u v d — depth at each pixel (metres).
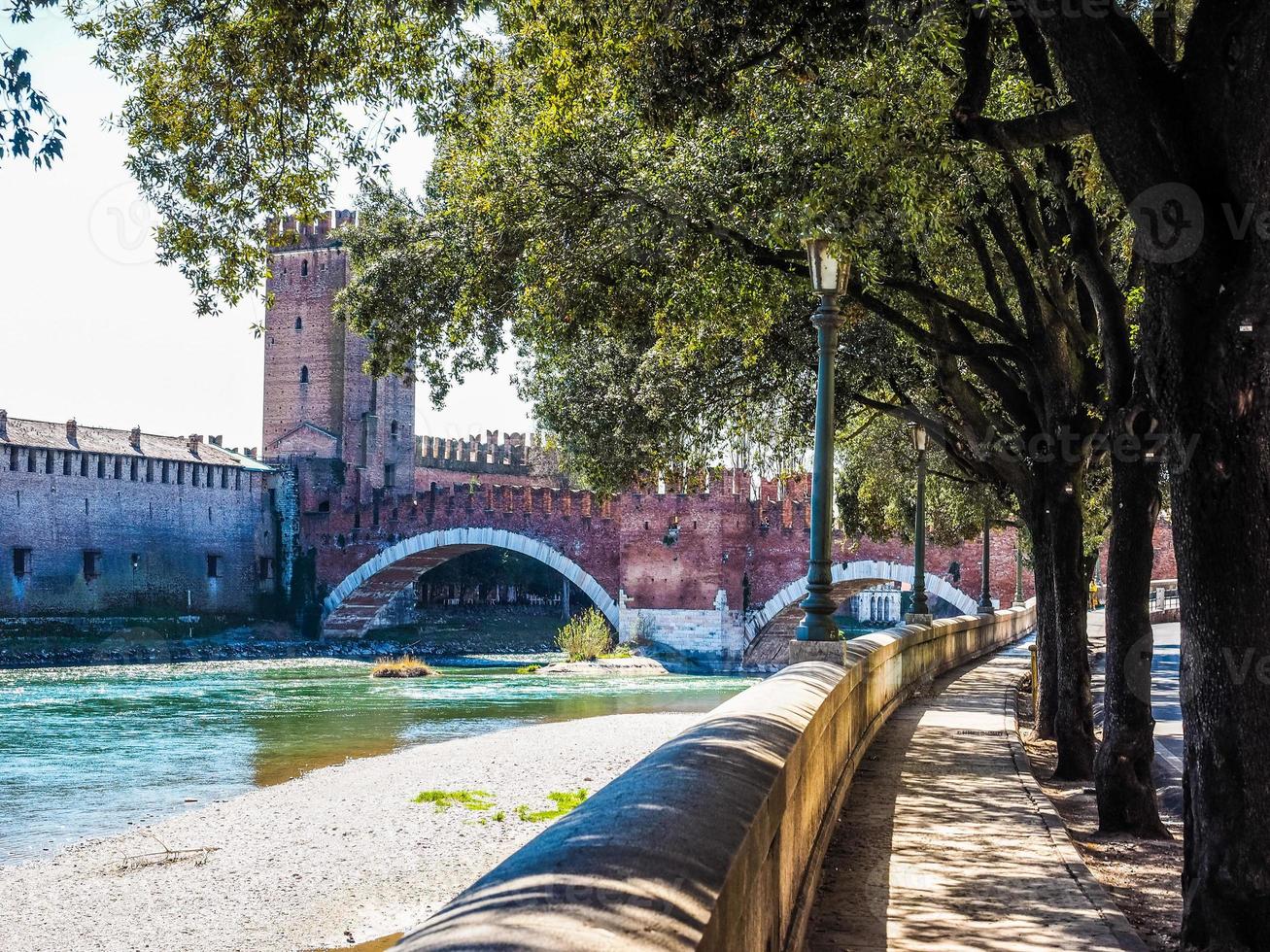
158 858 17.81
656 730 31.33
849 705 11.92
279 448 101.62
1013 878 8.21
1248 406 6.35
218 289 13.85
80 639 77.44
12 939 13.86
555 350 25.02
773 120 14.55
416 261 19.98
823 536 11.86
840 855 8.91
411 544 88.19
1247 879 6.45
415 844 18.02
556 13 12.82
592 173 16.86
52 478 78.12
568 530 82.25
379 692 53.75
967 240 17.88
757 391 21.73
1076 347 16.23
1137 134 6.39
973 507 33.94
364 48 12.91
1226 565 6.42
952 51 11.29
